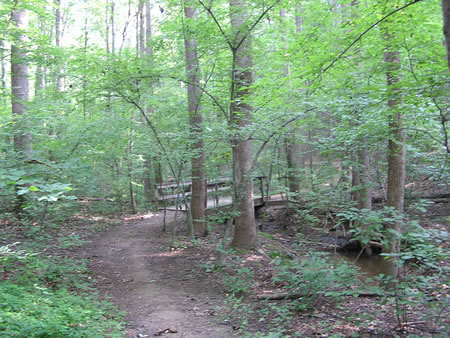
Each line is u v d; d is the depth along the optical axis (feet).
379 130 19.34
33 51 29.94
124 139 36.45
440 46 14.62
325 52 16.96
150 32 57.82
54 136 36.27
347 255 32.73
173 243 32.45
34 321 12.35
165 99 33.73
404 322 13.56
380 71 17.92
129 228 41.98
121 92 28.50
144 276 24.38
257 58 27.37
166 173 61.41
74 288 20.38
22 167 20.02
